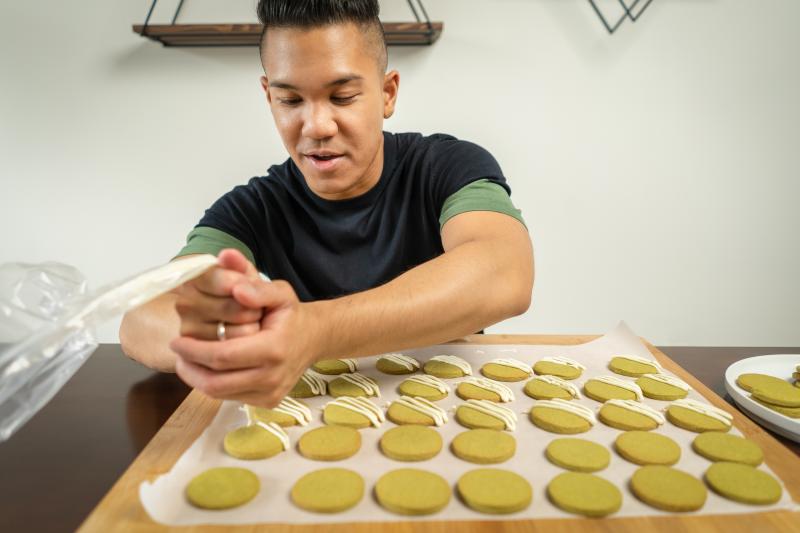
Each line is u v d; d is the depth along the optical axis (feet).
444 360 3.50
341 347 2.37
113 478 2.26
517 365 3.46
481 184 3.59
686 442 2.67
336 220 4.21
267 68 3.11
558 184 7.13
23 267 2.06
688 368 3.55
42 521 1.99
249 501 2.14
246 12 6.63
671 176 7.11
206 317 2.05
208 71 6.80
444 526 2.03
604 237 7.30
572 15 6.66
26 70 6.81
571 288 7.45
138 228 7.28
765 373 3.38
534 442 2.68
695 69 6.79
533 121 6.95
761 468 2.41
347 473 2.32
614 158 7.06
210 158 7.06
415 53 6.77
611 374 3.43
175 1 6.61
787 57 6.75
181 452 2.44
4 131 6.97
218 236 4.11
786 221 7.22
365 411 2.85
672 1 6.59
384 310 2.43
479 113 6.93
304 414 2.82
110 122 6.96
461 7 6.64
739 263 7.36
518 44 6.74
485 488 2.21
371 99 3.22
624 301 7.50
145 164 7.09
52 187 7.14
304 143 3.25
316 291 4.50
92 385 3.13
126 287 1.86
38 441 2.53
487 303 2.66
